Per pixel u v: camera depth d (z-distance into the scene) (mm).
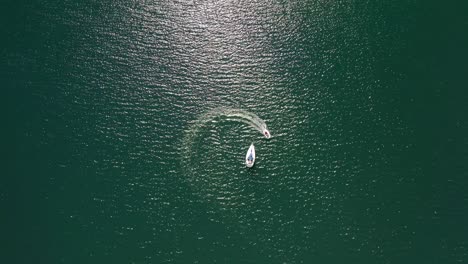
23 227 71250
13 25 88812
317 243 70812
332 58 86375
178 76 84750
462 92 81625
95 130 79562
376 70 84688
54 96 82000
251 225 72625
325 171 76562
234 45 88062
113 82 83750
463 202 72938
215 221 72938
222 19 90688
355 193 74500
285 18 90812
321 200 74250
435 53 85688
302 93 83250
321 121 80750
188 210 73750
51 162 76438
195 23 90188
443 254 69375
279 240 71250
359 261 69375
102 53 86500
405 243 70312
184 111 81750
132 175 76188
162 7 91375
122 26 89500
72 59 85625
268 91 83562
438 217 72000
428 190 74062
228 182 76125
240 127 80562
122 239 71062
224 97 83062
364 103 81875
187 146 78750
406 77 83688
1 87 82188
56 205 73125
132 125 80250
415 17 89688
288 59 86500
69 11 90750
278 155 78125
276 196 74875
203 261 69750
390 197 73875
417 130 78938
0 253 69438
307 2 91688
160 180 76000
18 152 76938
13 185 74312
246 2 91812
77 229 71562
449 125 79000
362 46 87312
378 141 78500
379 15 90312
